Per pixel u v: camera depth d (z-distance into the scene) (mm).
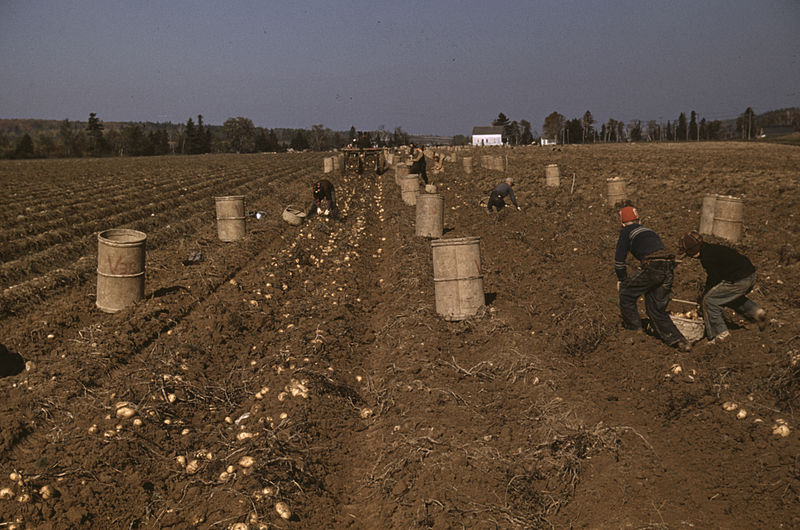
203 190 28766
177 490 4938
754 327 7504
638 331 7703
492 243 14328
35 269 12203
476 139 144625
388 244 15125
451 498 4609
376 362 7559
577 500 4562
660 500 4449
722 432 5301
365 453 5539
